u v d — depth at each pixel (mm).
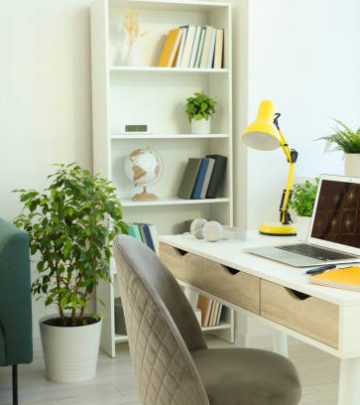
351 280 2043
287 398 2061
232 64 4098
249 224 3996
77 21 4004
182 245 2877
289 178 3152
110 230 3805
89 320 3658
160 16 4145
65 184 3439
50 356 3520
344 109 4156
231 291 2498
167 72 4164
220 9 4094
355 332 1906
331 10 4082
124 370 3689
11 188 3947
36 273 4016
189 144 4289
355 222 2516
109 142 3797
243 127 4000
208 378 2117
